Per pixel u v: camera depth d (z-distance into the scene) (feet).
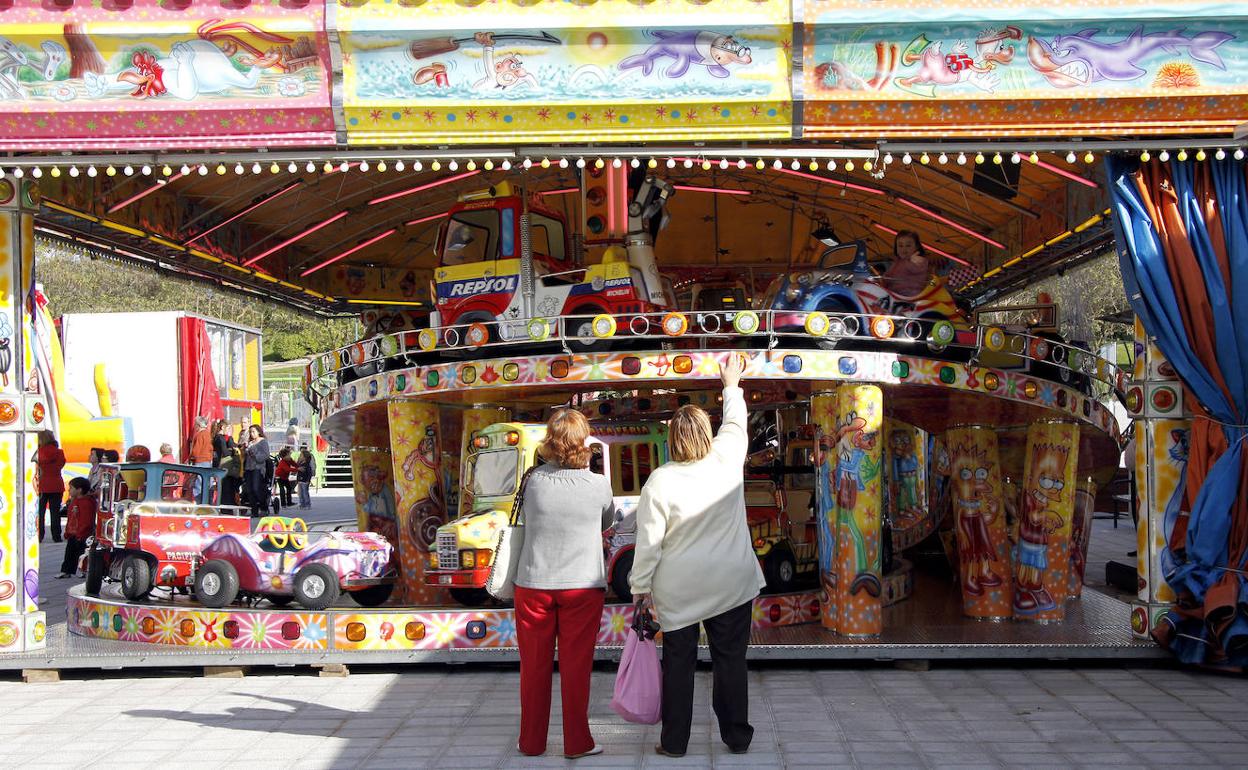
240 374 114.73
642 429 33.71
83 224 32.83
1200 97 25.20
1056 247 39.01
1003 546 33.01
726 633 20.67
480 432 34.04
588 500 20.90
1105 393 36.45
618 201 34.42
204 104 25.59
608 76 25.43
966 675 27.25
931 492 43.27
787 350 29.27
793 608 31.14
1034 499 32.55
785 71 25.32
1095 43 25.00
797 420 40.70
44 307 31.22
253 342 118.83
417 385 32.35
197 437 85.87
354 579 32.58
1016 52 25.11
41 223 32.76
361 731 22.80
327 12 24.75
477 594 33.96
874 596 29.43
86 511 51.98
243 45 25.16
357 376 35.94
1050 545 32.24
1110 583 41.75
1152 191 27.43
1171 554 28.19
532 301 34.17
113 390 97.55
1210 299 27.07
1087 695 25.03
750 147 26.50
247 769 20.20
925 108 25.55
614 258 33.91
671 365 29.63
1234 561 26.89
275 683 27.68
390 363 34.63
